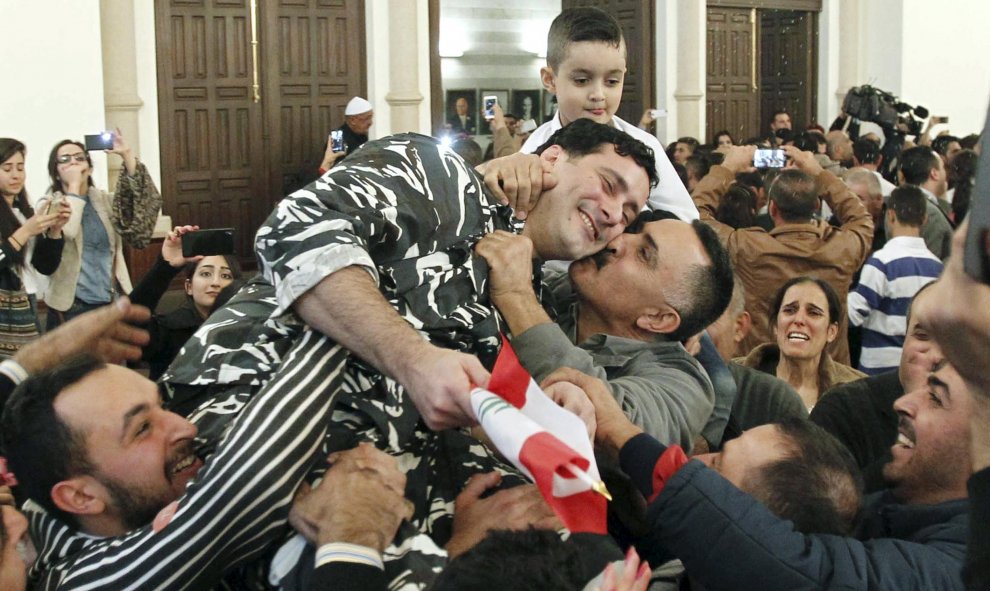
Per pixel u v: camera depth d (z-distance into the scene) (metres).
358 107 9.05
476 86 12.93
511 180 2.07
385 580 1.55
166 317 3.78
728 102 11.89
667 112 11.26
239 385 1.86
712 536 1.67
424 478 1.78
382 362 1.63
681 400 2.11
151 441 1.72
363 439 1.76
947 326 0.99
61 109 7.66
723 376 2.42
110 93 8.38
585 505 1.43
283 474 1.59
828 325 3.38
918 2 12.40
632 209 2.17
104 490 1.70
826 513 1.78
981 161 0.96
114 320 2.01
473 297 1.92
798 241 4.46
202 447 1.79
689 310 2.20
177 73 8.91
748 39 11.95
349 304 1.64
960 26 12.68
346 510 1.57
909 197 4.66
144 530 1.62
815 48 12.52
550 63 3.34
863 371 4.67
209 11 8.98
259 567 1.73
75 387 1.71
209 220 9.16
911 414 1.91
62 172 5.42
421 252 1.86
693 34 11.16
